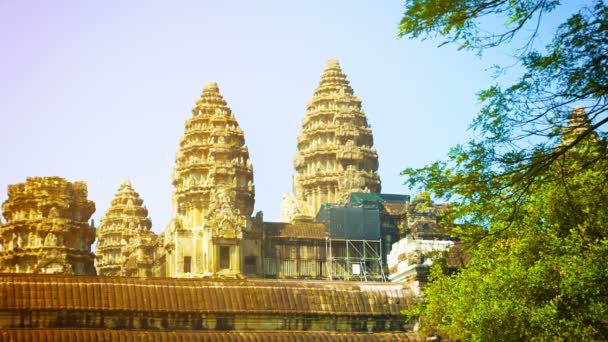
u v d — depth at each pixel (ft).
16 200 557.74
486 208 133.59
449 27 120.16
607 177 135.64
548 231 189.98
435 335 286.46
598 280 174.91
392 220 553.23
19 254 544.62
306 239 538.88
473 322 202.39
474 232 155.43
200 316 277.85
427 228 496.23
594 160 123.95
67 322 264.52
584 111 120.16
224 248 524.52
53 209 552.00
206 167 557.33
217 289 284.82
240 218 528.22
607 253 174.29
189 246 541.34
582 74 117.29
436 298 240.32
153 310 272.31
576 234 181.16
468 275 221.66
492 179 125.80
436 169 130.62
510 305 192.65
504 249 207.82
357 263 537.24
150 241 639.76
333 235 536.83
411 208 504.84
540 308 185.98
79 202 570.46
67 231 550.36
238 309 280.92
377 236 540.11
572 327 179.83
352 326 292.20
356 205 552.00
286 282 295.07
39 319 261.85
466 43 120.57
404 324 296.51
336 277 534.78
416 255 304.50
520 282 192.54
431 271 247.29
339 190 645.10
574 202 178.29
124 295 272.72
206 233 526.16
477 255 218.79
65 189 562.66
